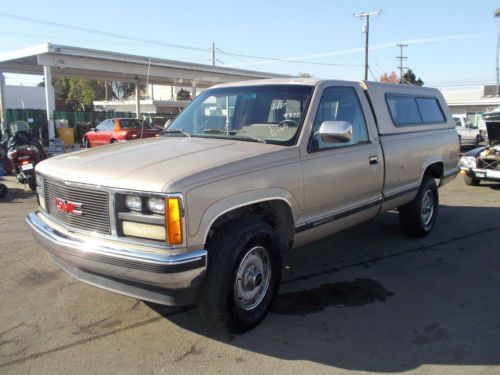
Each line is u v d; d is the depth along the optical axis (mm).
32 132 10883
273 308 4215
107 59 23938
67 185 3549
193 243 3203
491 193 10336
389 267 5332
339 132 3982
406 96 6059
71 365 3283
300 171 4039
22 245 5992
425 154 6113
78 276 3674
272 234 3828
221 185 3365
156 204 3137
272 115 4430
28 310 4129
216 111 4871
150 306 4227
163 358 3387
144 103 51812
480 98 57625
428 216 6570
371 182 5000
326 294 4547
